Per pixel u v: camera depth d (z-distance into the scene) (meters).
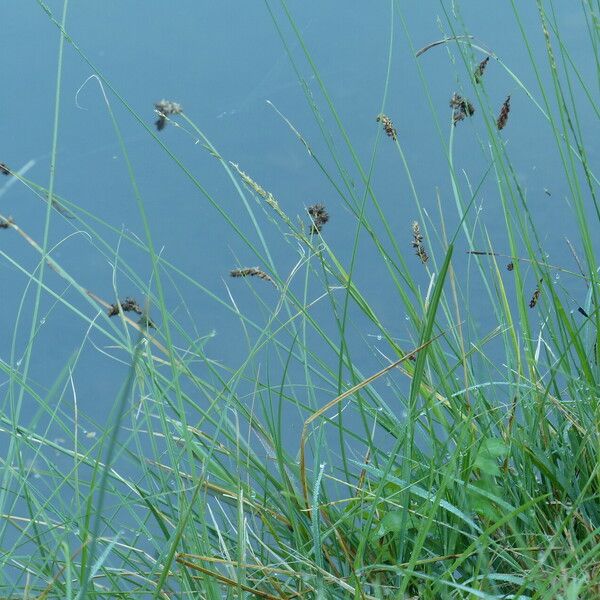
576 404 2.48
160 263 2.57
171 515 2.44
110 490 2.40
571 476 2.42
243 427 2.58
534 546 2.38
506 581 2.37
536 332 2.68
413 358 2.53
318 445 2.42
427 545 2.40
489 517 2.38
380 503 2.43
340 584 2.33
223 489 2.46
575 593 2.25
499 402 2.51
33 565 2.37
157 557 2.40
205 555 2.36
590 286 2.59
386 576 2.38
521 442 2.44
